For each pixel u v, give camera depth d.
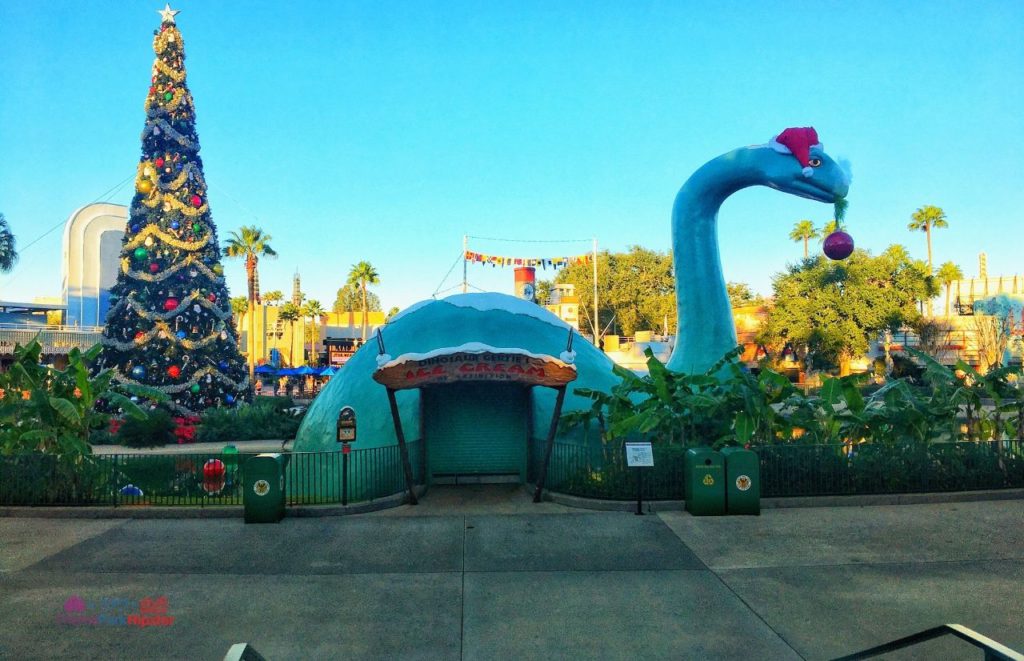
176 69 29.73
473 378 11.65
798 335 49.53
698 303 15.10
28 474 11.79
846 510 11.41
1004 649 3.14
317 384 64.88
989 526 10.27
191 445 23.95
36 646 6.21
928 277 48.62
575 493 12.20
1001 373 13.95
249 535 10.10
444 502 12.30
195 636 6.42
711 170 15.20
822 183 14.30
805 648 6.04
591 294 63.19
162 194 28.77
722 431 13.03
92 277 49.97
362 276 72.88
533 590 7.62
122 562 8.77
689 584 7.77
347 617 6.87
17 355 13.51
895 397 14.08
